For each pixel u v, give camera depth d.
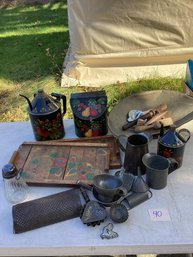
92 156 1.18
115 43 2.80
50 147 1.25
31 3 6.57
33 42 4.21
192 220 0.94
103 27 2.70
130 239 0.89
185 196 1.02
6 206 1.02
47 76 3.19
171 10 2.62
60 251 0.90
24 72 3.33
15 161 1.18
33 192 1.06
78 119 1.29
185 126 1.36
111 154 1.21
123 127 1.29
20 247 0.89
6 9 6.28
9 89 3.01
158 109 1.36
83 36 2.74
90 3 2.59
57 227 0.93
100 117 1.28
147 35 2.77
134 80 2.91
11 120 2.52
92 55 2.86
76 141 1.29
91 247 0.88
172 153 1.08
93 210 0.94
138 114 1.36
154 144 1.26
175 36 2.77
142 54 2.88
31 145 1.26
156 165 1.06
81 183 1.04
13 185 1.02
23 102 2.76
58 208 0.96
